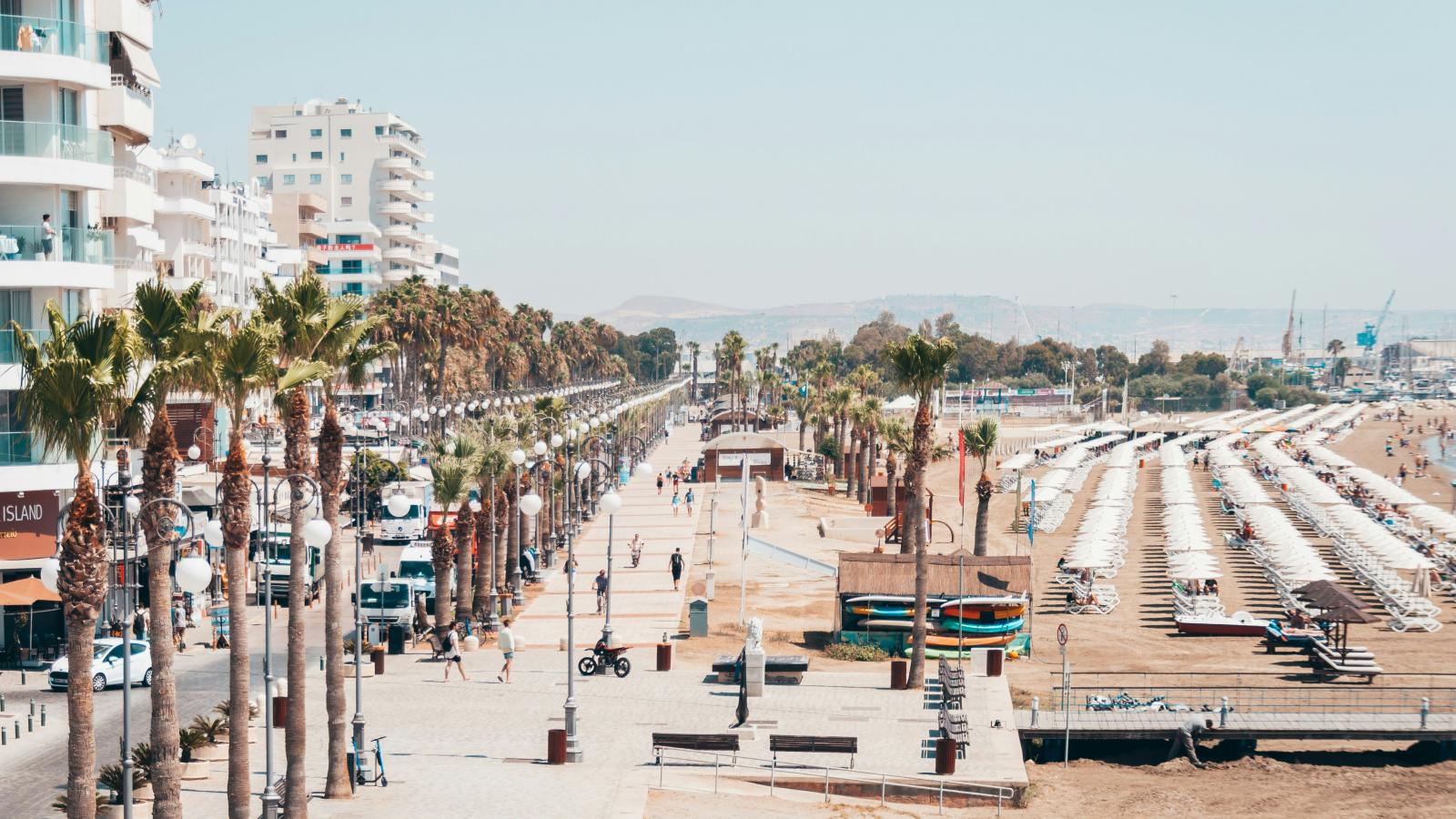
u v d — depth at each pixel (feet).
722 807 110.52
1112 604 226.58
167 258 329.52
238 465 92.27
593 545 291.38
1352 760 146.61
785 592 229.45
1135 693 163.22
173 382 87.40
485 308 526.16
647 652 177.17
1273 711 151.12
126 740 77.30
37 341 158.71
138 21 211.61
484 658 173.17
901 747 129.70
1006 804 119.96
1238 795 130.41
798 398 615.98
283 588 204.33
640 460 530.27
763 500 332.19
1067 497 400.26
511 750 126.31
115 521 153.58
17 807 104.32
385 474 284.61
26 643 163.02
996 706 148.25
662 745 121.39
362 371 114.21
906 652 176.76
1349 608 175.11
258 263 422.00
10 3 163.94
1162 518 331.16
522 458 157.79
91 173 165.68
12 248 158.20
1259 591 246.88
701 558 270.05
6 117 164.76
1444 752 145.59
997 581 182.19
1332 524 316.40
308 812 102.42
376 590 190.08
